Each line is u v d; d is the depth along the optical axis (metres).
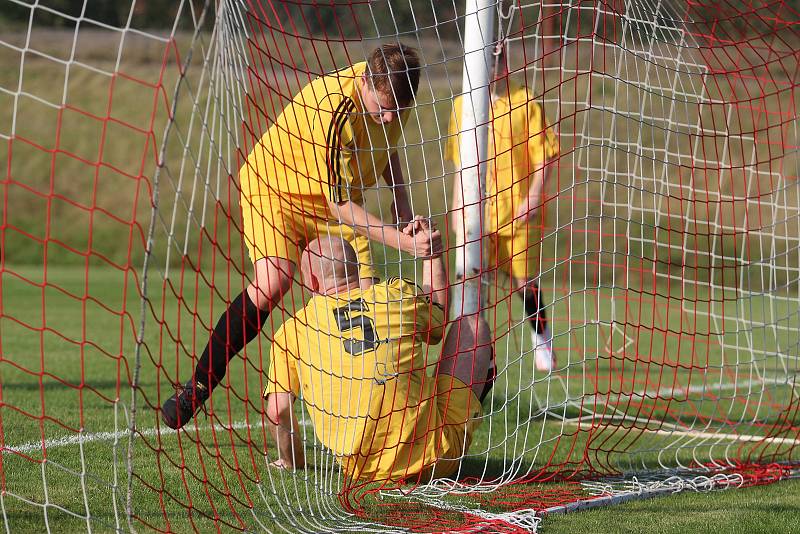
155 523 10.16
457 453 12.80
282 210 13.53
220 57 10.02
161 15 77.69
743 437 16.95
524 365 24.59
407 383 12.41
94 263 56.66
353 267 12.90
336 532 10.09
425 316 12.85
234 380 21.92
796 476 13.95
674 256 47.22
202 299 41.56
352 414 12.17
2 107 69.12
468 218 15.16
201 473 12.59
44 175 64.06
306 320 12.36
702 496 12.47
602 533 10.28
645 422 18.03
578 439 16.16
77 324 32.72
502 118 20.12
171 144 65.31
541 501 11.70
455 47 49.75
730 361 28.27
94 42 78.94
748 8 17.80
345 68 13.41
